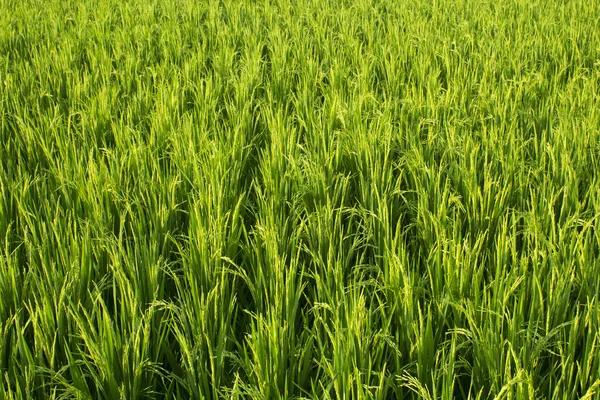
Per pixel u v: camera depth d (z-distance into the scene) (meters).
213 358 2.64
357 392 2.26
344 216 3.93
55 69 6.33
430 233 3.39
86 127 4.91
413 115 5.10
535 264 2.87
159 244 3.46
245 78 6.00
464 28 7.88
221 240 3.24
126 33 7.85
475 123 5.10
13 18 8.54
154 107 5.53
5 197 3.65
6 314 2.83
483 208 3.56
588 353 2.49
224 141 4.69
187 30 8.20
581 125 4.74
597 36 7.47
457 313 2.75
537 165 4.21
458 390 2.75
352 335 2.46
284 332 2.56
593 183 3.78
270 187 3.89
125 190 3.88
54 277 2.89
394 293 2.84
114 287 2.89
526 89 5.59
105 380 2.47
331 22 8.66
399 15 9.05
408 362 2.72
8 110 5.39
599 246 3.18
